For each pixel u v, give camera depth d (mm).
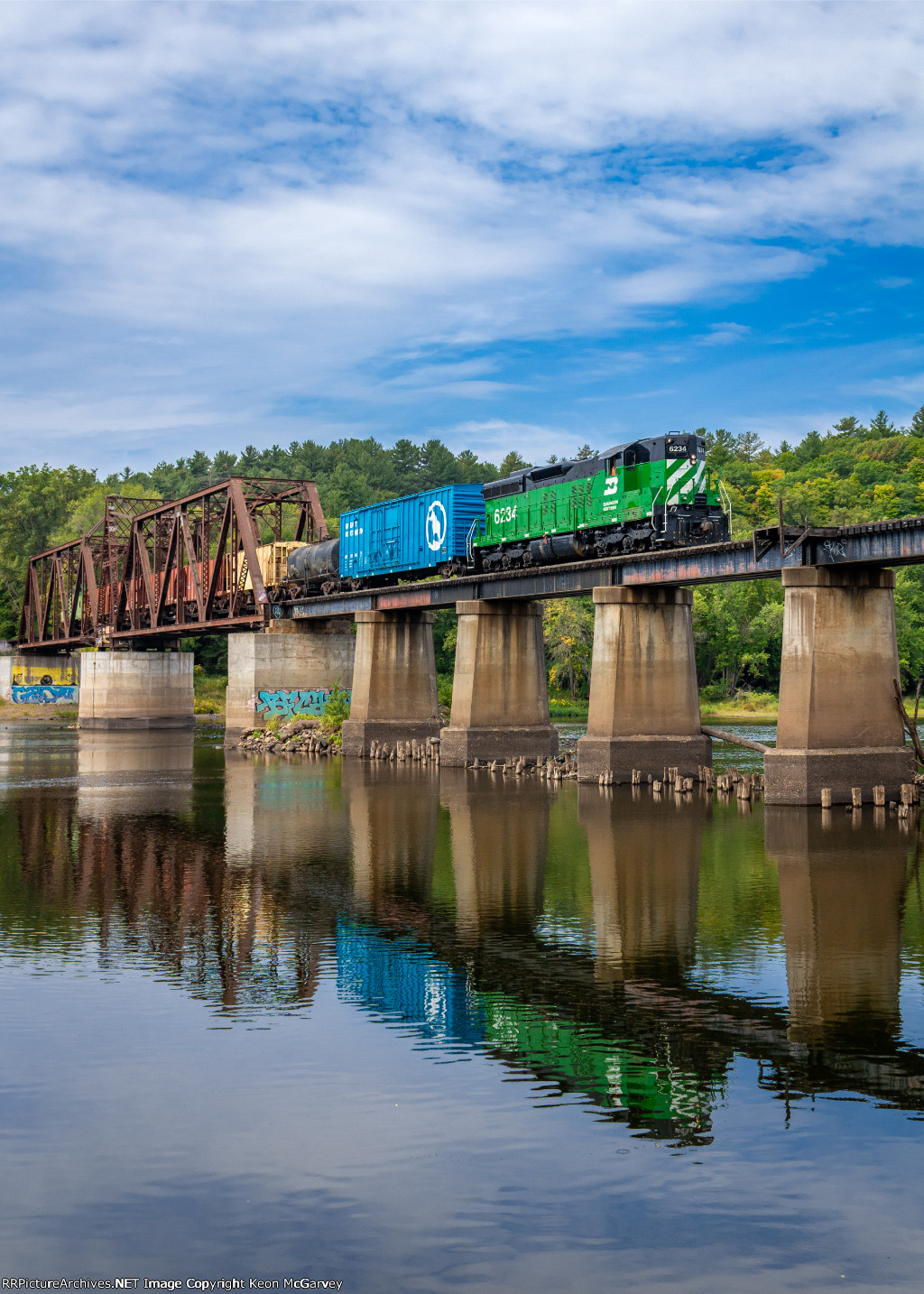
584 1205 12062
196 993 19188
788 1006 18219
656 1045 16531
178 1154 13148
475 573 62719
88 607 128500
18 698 146250
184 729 115750
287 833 37594
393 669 72750
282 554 87688
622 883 28438
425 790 51000
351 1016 17922
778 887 27641
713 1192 12328
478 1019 17734
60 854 33688
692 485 48719
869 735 42344
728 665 147125
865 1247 11289
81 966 20953
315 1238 11469
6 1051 16359
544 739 61812
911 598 148125
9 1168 12859
